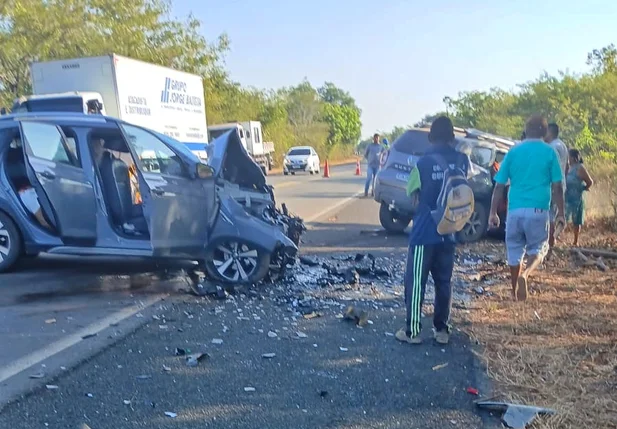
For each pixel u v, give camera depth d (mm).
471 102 47625
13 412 4645
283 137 59781
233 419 4586
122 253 8258
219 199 8336
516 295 7281
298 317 7148
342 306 7617
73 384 5176
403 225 13844
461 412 4734
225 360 5766
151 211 7781
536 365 5555
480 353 5891
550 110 35750
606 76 28812
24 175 8773
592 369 5449
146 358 5797
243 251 8422
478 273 9477
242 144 9148
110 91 18188
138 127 8258
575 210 11422
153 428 4438
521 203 7215
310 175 41500
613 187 14508
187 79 22641
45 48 28734
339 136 92875
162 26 37375
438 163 6035
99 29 32469
